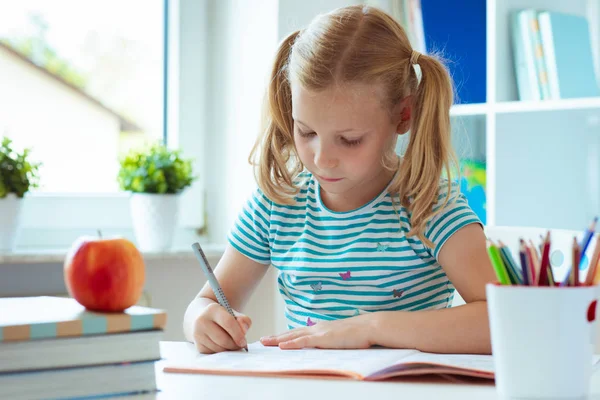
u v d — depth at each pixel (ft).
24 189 5.40
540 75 5.84
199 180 6.66
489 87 5.94
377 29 3.70
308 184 4.24
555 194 6.23
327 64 3.43
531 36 5.84
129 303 2.35
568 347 2.16
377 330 3.20
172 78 6.58
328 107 3.41
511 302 2.19
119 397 2.19
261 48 6.05
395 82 3.66
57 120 6.13
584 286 2.24
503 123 5.96
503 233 4.33
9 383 2.04
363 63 3.49
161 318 2.29
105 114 6.34
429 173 3.81
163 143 6.59
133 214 5.94
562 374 2.17
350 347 3.18
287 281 4.17
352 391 2.33
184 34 6.56
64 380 2.12
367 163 3.54
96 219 6.23
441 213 3.82
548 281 2.26
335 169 3.50
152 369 2.28
